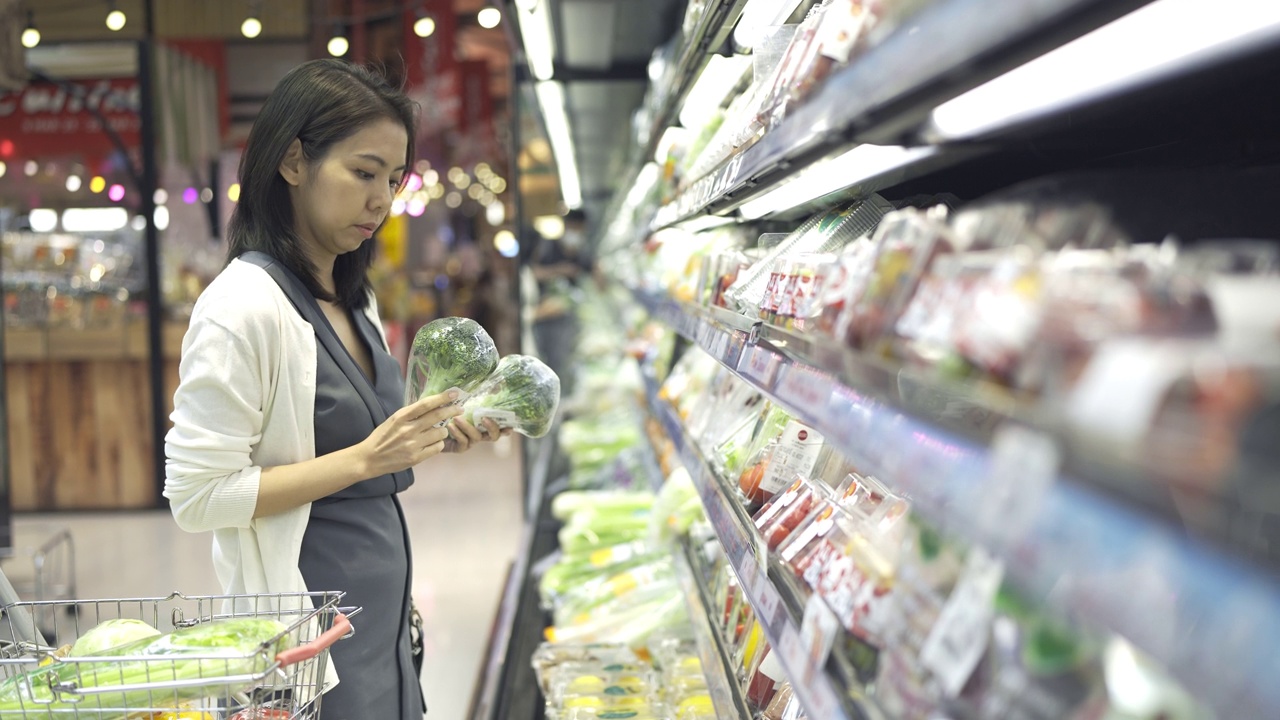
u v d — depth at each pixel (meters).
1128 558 0.45
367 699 1.77
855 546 1.04
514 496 7.65
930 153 1.20
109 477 7.24
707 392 2.46
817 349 1.01
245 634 1.31
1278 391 0.42
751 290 1.73
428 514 6.98
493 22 6.90
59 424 7.19
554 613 3.19
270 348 1.71
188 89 8.54
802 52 1.24
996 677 0.67
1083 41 0.64
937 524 0.86
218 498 1.64
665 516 2.81
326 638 1.35
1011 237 0.74
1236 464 0.42
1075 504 0.49
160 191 8.13
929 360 0.67
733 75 2.21
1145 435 0.44
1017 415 0.55
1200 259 0.56
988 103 0.85
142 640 1.31
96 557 5.75
